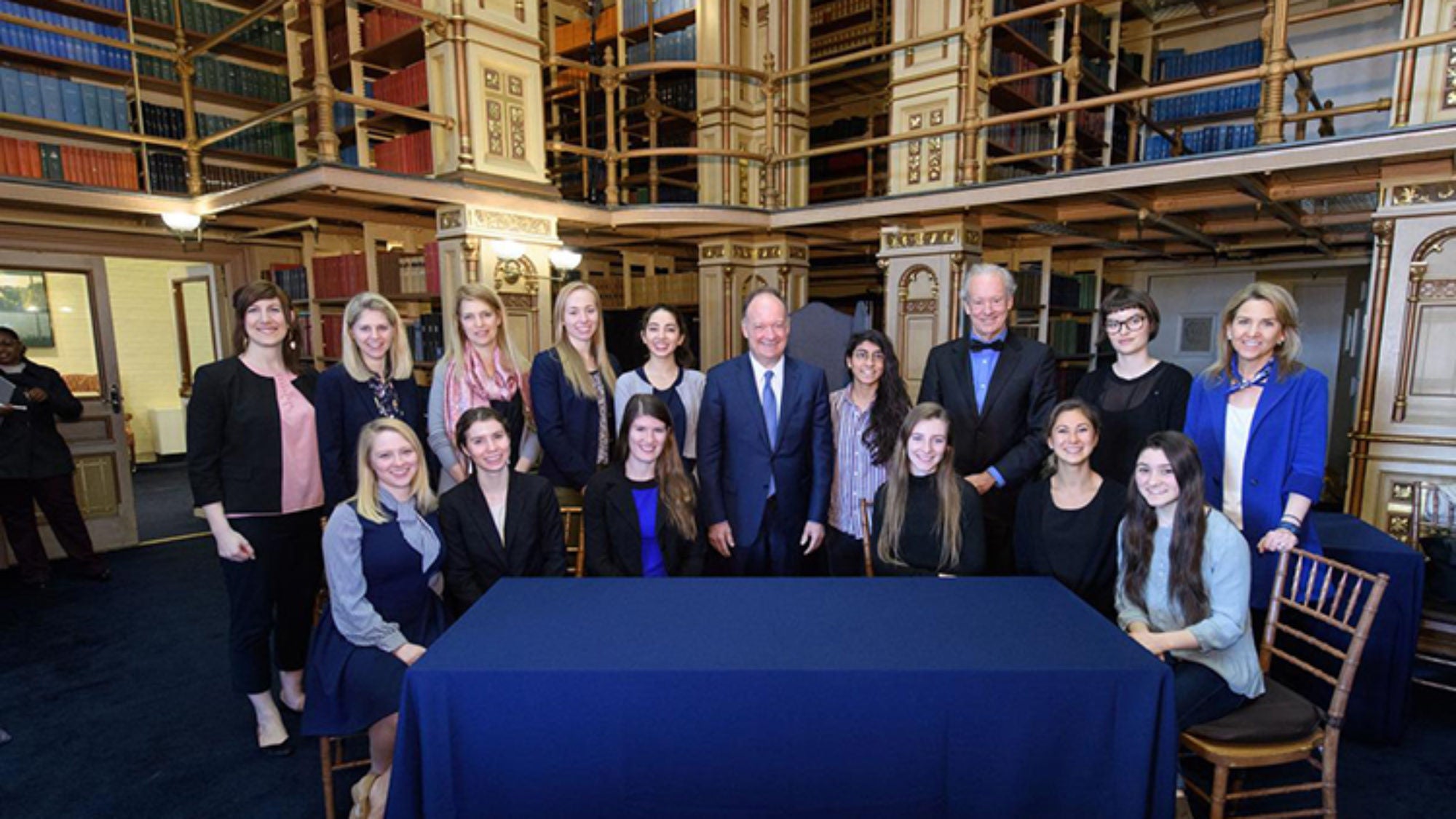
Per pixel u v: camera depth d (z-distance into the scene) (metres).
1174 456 1.82
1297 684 2.46
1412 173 3.10
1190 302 7.78
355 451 2.42
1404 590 2.29
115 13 4.71
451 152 4.29
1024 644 1.44
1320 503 5.75
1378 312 3.23
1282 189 3.86
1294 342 2.16
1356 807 2.08
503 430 2.13
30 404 3.91
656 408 2.26
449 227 4.30
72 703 2.76
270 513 2.36
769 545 2.64
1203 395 2.33
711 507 2.62
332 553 1.91
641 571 2.33
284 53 5.57
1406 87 3.08
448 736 1.34
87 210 4.57
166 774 2.30
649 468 2.34
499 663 1.35
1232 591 1.78
